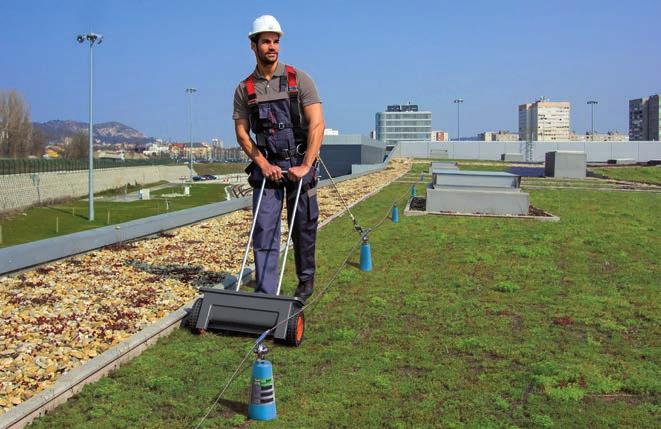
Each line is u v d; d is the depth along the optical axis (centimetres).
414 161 5584
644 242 1155
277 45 576
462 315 656
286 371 486
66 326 565
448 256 979
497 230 1278
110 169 7325
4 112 9219
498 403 430
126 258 915
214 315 551
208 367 489
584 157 3697
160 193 7075
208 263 895
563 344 568
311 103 593
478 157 7744
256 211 594
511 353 536
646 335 595
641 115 14112
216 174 11819
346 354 530
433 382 470
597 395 455
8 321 574
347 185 2780
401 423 399
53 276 773
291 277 804
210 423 394
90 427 384
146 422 395
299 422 398
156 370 480
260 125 594
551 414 418
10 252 766
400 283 795
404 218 1475
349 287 772
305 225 643
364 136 5856
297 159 606
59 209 4797
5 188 4675
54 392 415
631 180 3631
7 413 382
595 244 1120
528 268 895
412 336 581
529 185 2930
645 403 441
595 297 735
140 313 618
